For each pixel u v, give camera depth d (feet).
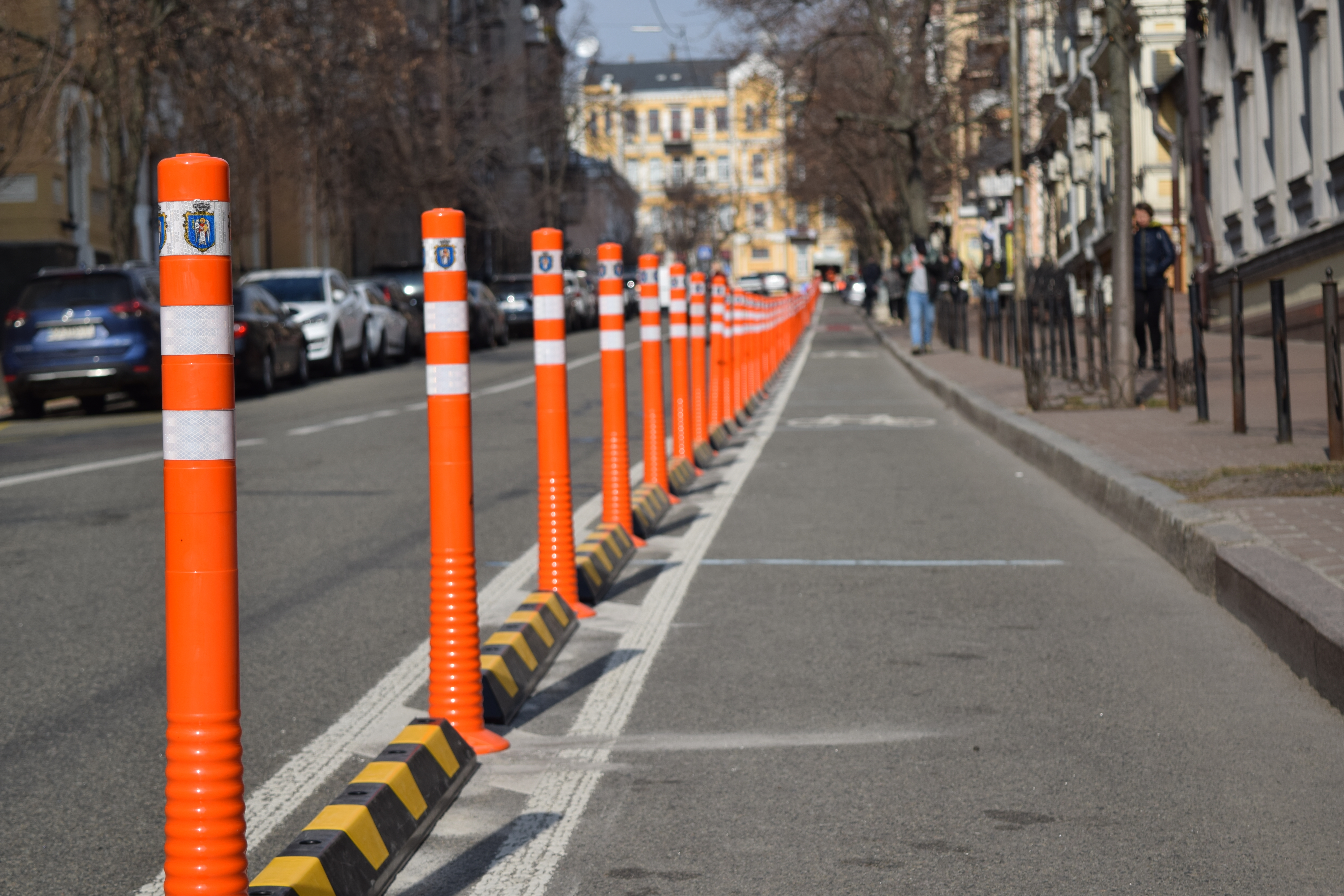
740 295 83.20
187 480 11.69
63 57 125.08
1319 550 30.73
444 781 19.99
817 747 22.40
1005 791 20.25
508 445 67.67
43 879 17.69
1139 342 84.12
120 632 31.17
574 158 365.61
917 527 43.09
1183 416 61.31
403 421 81.92
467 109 234.79
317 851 15.87
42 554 40.60
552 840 18.58
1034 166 247.50
